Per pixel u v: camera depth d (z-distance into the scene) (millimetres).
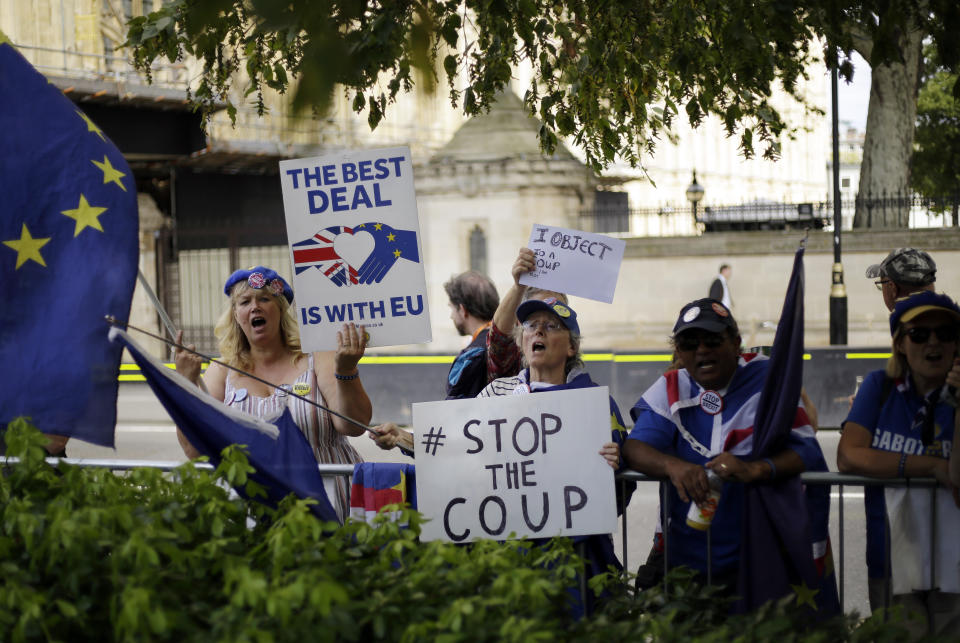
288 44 4312
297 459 3896
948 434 3615
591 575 3666
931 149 29984
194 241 24359
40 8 19328
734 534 3648
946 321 3564
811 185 66688
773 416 3480
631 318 22562
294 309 4648
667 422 3734
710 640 2713
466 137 23312
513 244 22625
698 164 56531
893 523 3682
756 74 4930
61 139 3988
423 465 3748
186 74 18938
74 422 3764
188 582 2758
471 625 2527
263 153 21141
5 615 2535
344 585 2744
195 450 4180
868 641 2873
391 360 13594
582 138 6184
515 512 3686
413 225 4027
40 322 3838
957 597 3666
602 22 5430
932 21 3918
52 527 2750
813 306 21625
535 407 3701
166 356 23219
